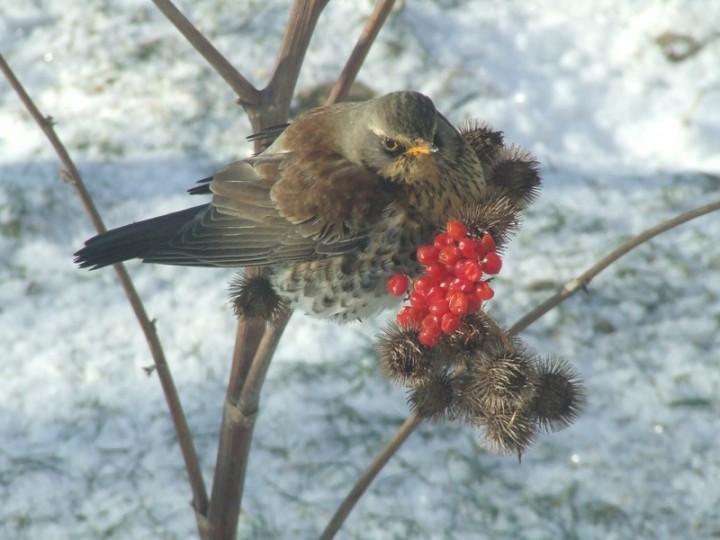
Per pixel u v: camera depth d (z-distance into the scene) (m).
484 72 13.86
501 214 6.45
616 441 10.77
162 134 13.30
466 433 10.87
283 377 11.29
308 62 13.81
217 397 11.14
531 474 10.55
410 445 10.78
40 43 14.27
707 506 10.30
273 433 10.88
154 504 10.34
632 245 6.82
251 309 7.32
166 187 12.76
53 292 11.95
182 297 11.97
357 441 10.80
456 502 10.34
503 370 6.27
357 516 10.26
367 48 7.73
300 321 11.86
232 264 8.12
